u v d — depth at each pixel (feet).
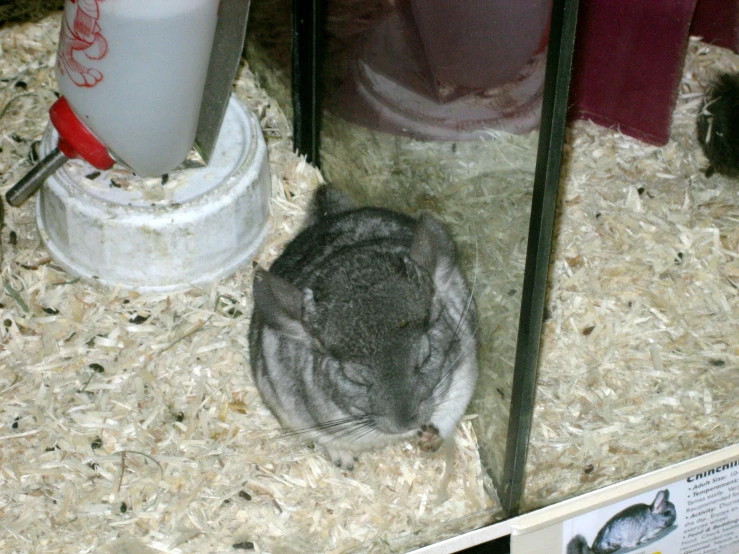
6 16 3.33
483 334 2.54
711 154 3.17
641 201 3.10
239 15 2.60
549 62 2.12
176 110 2.68
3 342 2.78
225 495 2.58
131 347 2.78
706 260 2.98
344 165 3.01
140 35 2.53
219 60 2.72
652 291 2.91
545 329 2.83
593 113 3.25
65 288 2.86
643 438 2.64
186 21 2.54
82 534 2.53
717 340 2.84
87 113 2.68
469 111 2.45
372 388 2.42
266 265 2.92
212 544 2.52
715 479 2.55
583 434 2.65
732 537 2.62
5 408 2.68
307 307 2.48
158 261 2.83
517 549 2.50
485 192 2.44
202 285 2.87
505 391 2.45
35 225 2.97
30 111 3.18
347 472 2.63
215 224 2.84
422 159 2.68
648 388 2.74
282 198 3.04
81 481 2.59
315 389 2.52
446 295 2.54
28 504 2.56
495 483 2.56
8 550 2.51
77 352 2.77
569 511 2.49
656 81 3.13
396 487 2.60
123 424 2.67
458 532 2.51
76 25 2.56
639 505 2.52
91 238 2.82
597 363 2.78
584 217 3.05
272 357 2.61
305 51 2.96
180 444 2.64
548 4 2.15
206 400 2.71
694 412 2.70
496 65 2.33
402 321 2.41
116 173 2.85
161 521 2.55
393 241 2.62
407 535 2.52
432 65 2.53
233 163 2.89
